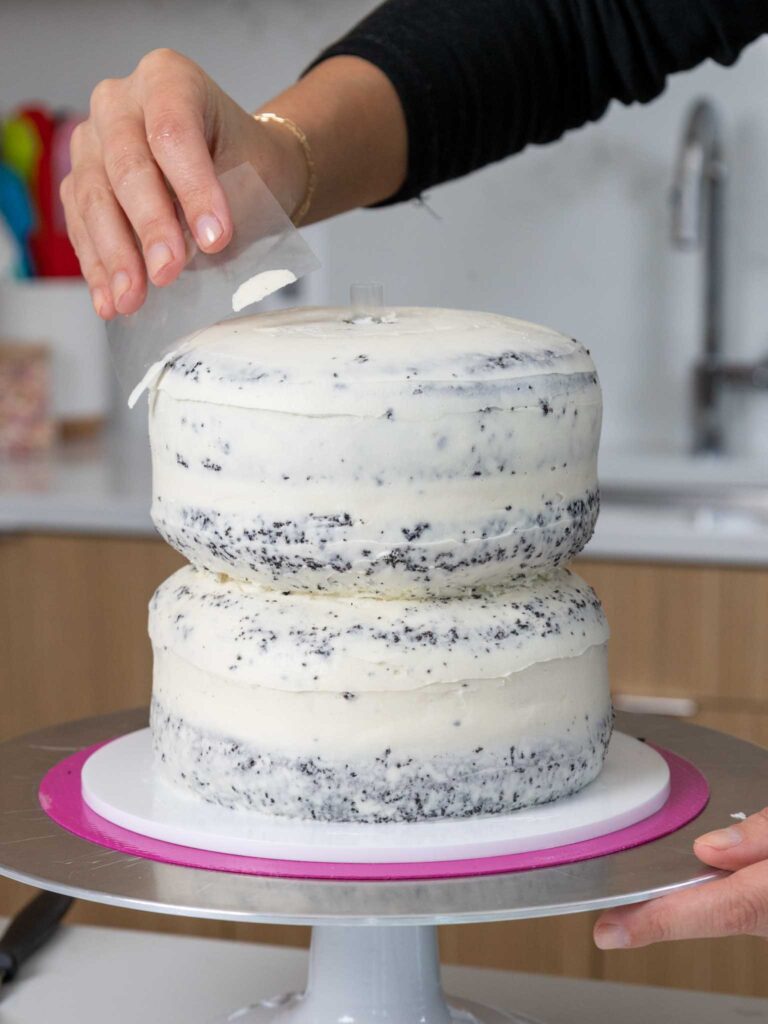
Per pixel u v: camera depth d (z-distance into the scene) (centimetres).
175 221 71
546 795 72
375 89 97
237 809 71
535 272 223
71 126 222
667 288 219
